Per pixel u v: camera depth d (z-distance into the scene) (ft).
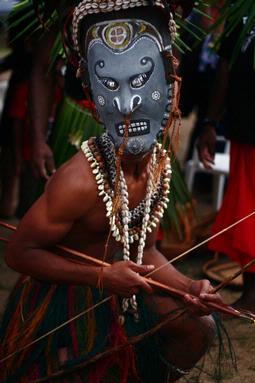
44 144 18.85
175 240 22.98
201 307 12.32
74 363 12.70
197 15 20.07
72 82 18.07
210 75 26.71
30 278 13.47
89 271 12.31
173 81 12.31
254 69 18.13
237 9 15.67
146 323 13.09
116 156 12.37
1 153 26.94
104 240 13.08
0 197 28.32
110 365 12.98
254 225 18.97
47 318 13.01
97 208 12.55
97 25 12.13
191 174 26.37
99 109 12.27
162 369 13.52
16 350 13.03
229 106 18.89
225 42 18.61
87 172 12.37
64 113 18.63
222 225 19.76
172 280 13.46
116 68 11.98
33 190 25.40
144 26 12.07
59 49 17.06
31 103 18.85
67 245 13.09
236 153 19.26
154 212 13.09
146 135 12.13
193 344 13.38
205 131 20.39
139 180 12.78
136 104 11.94
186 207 21.83
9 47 25.00
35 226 12.35
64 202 12.25
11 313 13.58
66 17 12.91
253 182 18.93
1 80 38.04
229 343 14.19
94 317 12.99
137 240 13.26
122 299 13.07
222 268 22.48
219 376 14.70
